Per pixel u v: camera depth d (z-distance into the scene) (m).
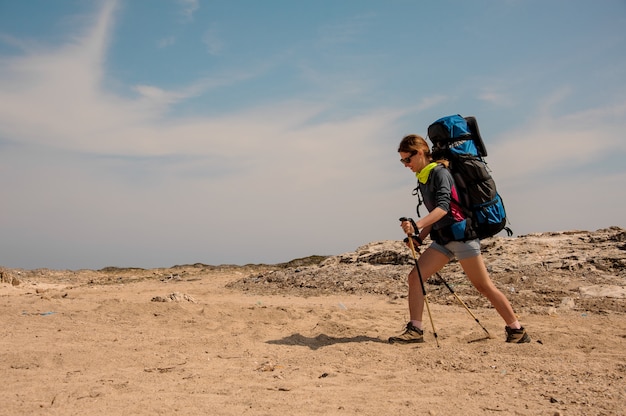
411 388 4.61
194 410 4.04
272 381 4.93
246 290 15.45
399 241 17.19
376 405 4.14
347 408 4.08
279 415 3.93
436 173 6.35
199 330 7.85
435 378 4.92
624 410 3.89
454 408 4.04
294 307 10.32
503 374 5.01
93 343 6.59
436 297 11.23
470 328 7.80
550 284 11.00
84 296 13.79
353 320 8.87
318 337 7.30
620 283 10.64
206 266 23.66
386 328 8.12
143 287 17.20
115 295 14.28
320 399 4.32
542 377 4.86
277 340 7.11
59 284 19.47
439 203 6.27
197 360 5.89
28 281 19.84
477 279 6.52
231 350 6.44
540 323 8.28
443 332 7.50
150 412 3.99
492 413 3.91
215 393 4.54
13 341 6.54
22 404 4.18
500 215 6.43
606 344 6.56
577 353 6.05
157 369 5.45
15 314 8.60
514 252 13.21
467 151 6.41
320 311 9.77
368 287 13.57
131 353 6.10
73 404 4.18
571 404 4.06
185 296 10.90
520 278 11.53
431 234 6.74
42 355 5.76
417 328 6.67
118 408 4.08
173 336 7.33
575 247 13.04
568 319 8.76
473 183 6.38
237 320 8.65
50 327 7.55
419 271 6.64
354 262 16.27
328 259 17.28
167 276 20.92
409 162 6.63
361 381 4.91
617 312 9.20
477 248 6.45
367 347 6.35
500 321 8.68
